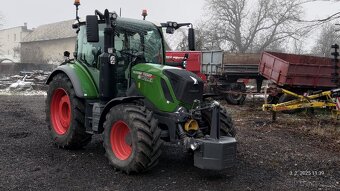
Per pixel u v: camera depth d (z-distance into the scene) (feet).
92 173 18.49
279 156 22.74
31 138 25.64
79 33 23.89
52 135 23.79
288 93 40.65
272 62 46.96
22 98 53.93
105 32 20.17
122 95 21.03
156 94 19.10
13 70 129.29
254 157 22.31
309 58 51.01
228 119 20.36
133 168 17.76
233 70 54.60
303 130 31.63
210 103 19.25
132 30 21.88
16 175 17.87
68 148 22.90
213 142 16.96
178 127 18.26
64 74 23.39
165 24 23.48
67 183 17.02
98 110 20.54
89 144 24.52
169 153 22.65
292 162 21.50
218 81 54.90
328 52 87.97
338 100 35.78
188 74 19.07
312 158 22.49
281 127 33.06
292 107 35.63
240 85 53.67
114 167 18.79
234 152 17.44
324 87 47.06
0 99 51.44
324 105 36.27
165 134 18.54
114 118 18.76
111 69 20.48
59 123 23.99
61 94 23.98
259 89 57.26
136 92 20.11
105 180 17.53
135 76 20.24
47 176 17.88
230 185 17.33
